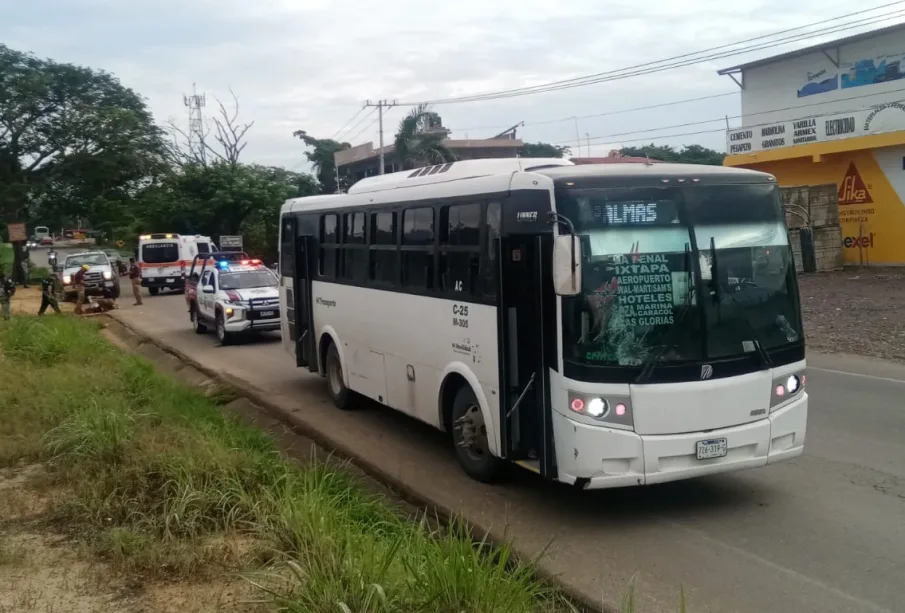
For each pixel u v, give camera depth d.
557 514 6.59
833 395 10.55
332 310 10.72
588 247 5.99
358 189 10.17
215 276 19.23
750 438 6.18
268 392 12.23
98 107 45.31
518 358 6.62
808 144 26.92
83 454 7.41
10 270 42.12
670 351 6.00
